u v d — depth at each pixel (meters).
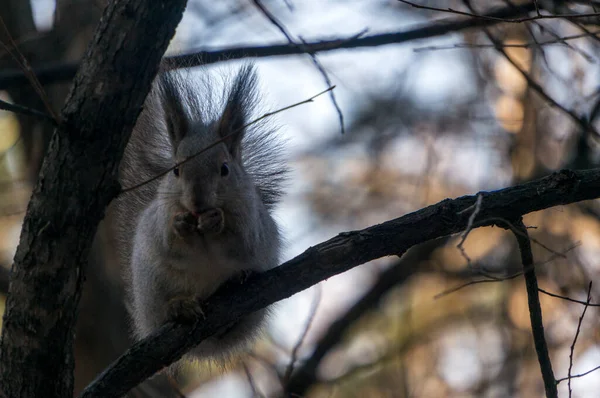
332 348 15.34
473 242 17.08
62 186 6.73
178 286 9.45
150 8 6.64
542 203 8.31
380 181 18.16
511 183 15.98
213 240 9.17
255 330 10.38
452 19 11.40
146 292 9.76
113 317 13.59
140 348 8.03
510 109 17.12
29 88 12.84
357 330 17.02
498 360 15.74
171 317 8.34
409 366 16.38
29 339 6.99
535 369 15.20
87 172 6.73
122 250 11.33
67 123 6.64
